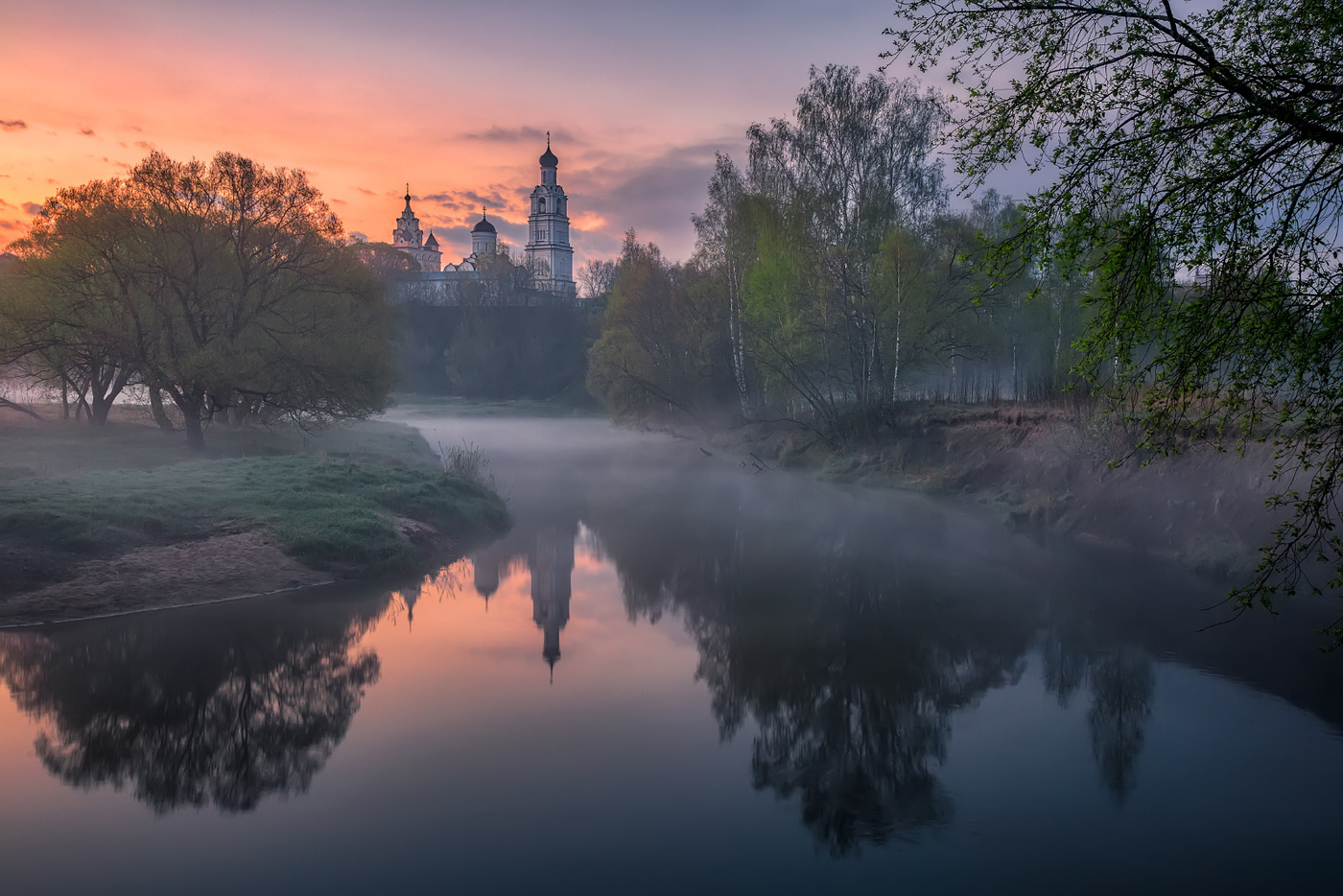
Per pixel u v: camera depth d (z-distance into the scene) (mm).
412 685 10344
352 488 19281
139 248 26797
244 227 28594
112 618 12125
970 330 29828
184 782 7754
